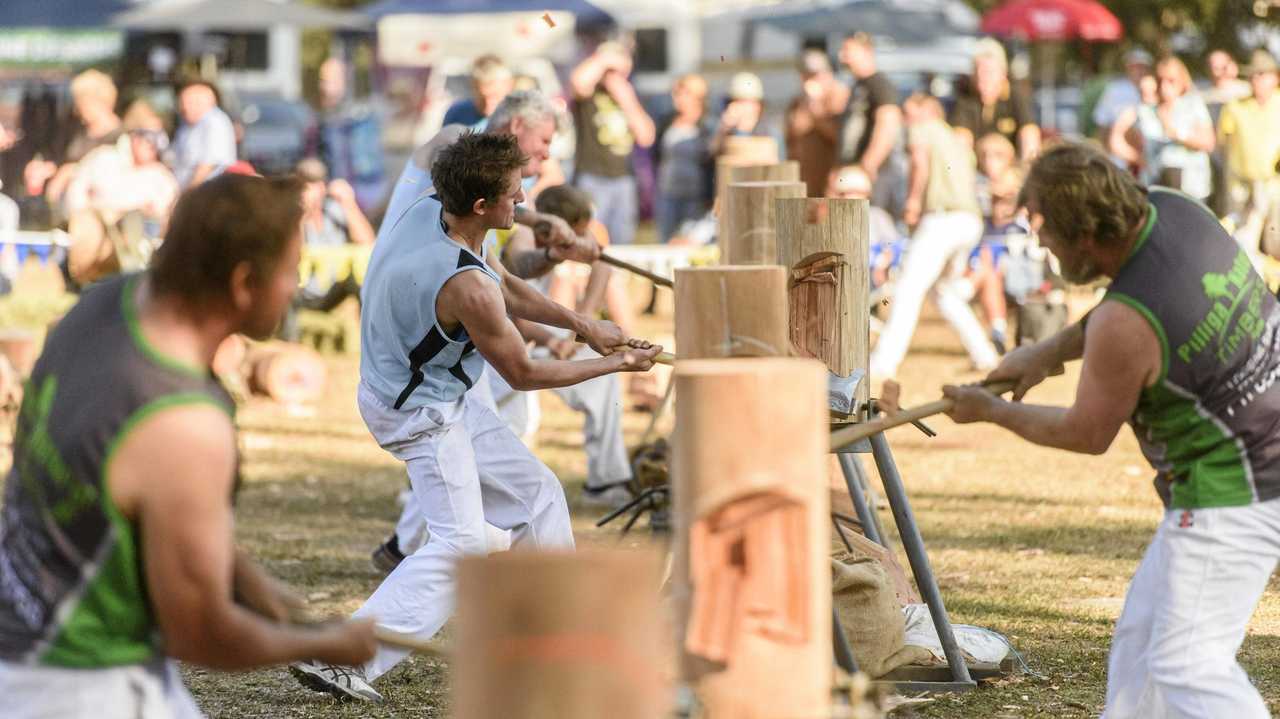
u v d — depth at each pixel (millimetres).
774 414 8453
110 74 69812
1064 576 19219
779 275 10922
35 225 52281
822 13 66875
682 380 8570
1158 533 10758
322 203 40625
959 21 69688
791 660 8602
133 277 8453
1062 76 82750
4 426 29812
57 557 8086
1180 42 81812
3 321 42156
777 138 50312
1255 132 38594
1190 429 10367
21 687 8180
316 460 28766
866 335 14070
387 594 14320
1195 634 10398
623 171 43312
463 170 14062
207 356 8281
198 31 72812
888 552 16250
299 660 8586
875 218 39562
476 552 14484
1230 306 10188
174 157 36094
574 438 30922
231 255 8070
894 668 14719
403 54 73938
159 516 7875
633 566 7973
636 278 48625
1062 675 15109
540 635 7910
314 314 45312
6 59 72562
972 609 17562
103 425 7922
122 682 8266
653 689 8055
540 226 18406
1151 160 39406
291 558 20797
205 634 8031
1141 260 10234
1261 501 10320
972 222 34781
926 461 27875
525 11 66688
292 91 83438
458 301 13891
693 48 81000
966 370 37844
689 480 8586
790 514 8539
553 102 17500
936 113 34750
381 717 14141
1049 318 36906
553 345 21703
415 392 14320
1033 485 25562
